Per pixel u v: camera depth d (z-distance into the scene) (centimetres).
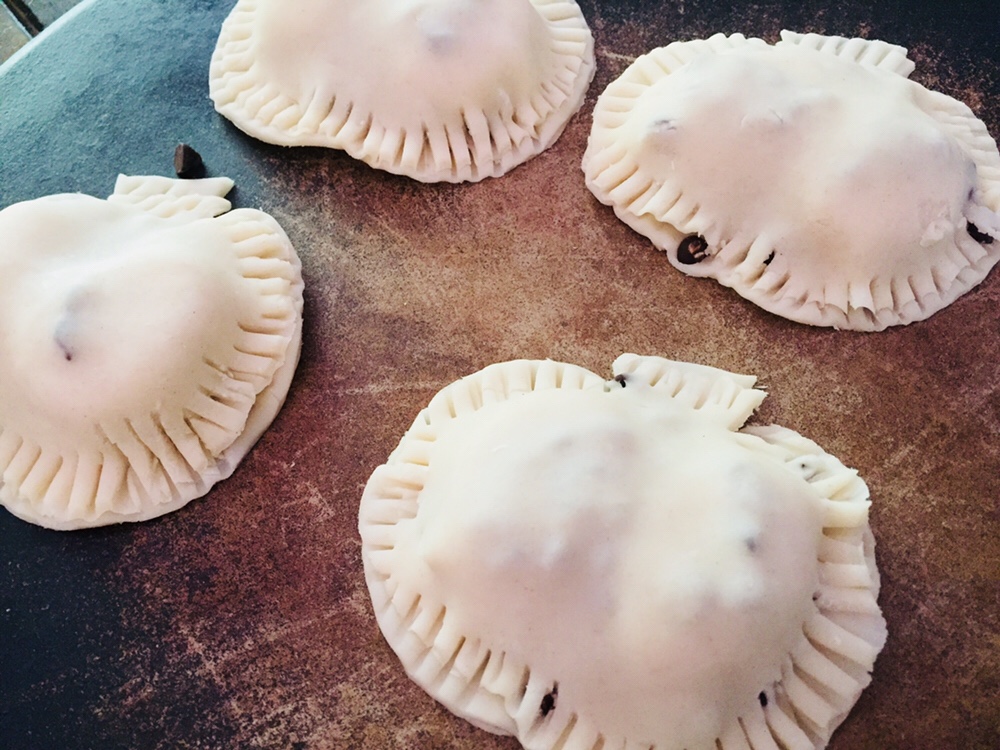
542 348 21
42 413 19
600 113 23
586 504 16
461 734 18
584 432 17
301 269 23
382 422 21
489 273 22
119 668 19
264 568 20
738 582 16
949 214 20
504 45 22
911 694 18
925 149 20
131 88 25
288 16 23
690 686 16
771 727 16
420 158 23
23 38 31
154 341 19
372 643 19
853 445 20
